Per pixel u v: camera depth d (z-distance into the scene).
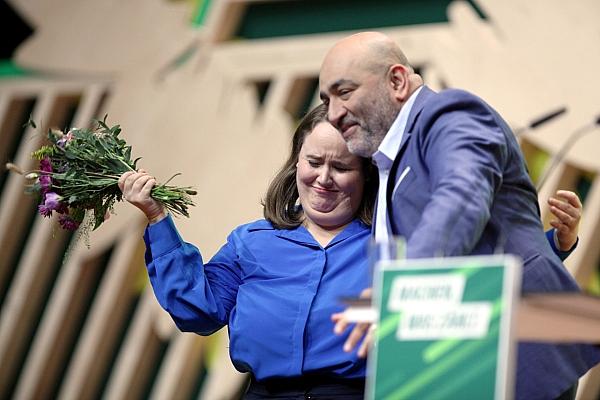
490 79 11.98
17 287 14.28
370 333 5.85
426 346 5.11
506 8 12.07
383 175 7.03
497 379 4.93
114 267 13.72
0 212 14.61
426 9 12.90
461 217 6.04
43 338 13.98
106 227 13.86
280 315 7.31
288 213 7.81
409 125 6.82
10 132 14.96
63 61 14.70
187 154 13.73
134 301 13.88
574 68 11.62
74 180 7.86
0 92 14.96
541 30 11.88
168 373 13.16
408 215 6.69
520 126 11.73
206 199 13.50
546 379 6.60
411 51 12.52
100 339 13.69
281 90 13.36
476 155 6.32
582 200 11.78
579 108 11.52
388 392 5.14
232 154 13.48
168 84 14.08
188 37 14.09
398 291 5.20
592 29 11.66
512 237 6.64
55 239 14.35
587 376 11.12
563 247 7.68
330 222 7.63
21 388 13.98
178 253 7.62
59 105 14.74
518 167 6.73
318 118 7.79
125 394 13.39
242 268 7.67
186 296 7.52
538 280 6.59
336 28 13.41
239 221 13.30
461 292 5.08
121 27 14.50
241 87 13.65
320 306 7.29
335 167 7.60
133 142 14.02
